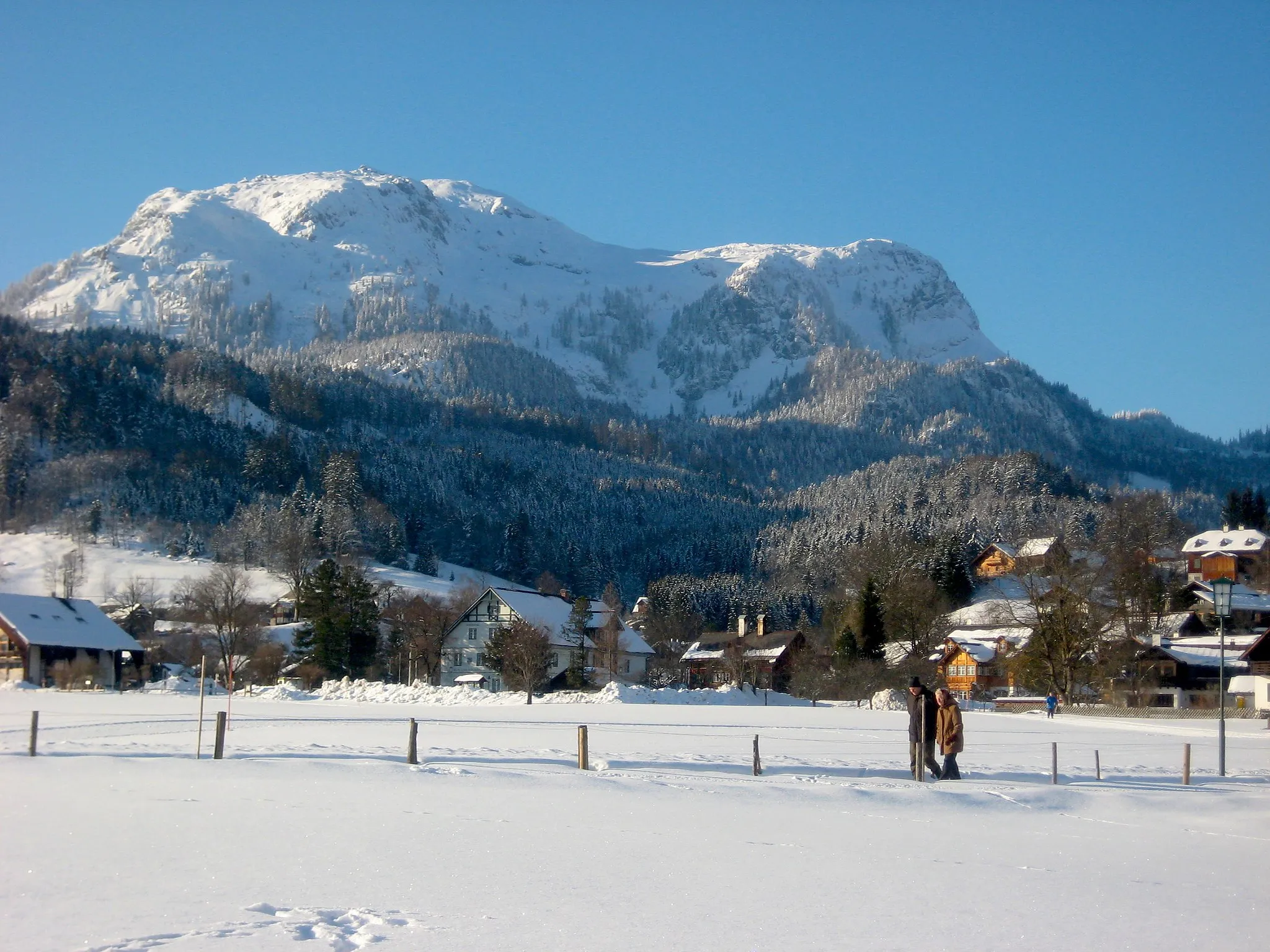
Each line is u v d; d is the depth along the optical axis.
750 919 14.31
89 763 28.69
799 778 29.56
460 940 12.67
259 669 96.62
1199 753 41.75
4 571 145.88
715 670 113.50
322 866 16.44
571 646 107.00
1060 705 79.25
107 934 12.36
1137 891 17.16
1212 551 130.00
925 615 109.31
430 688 75.69
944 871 18.08
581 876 16.50
